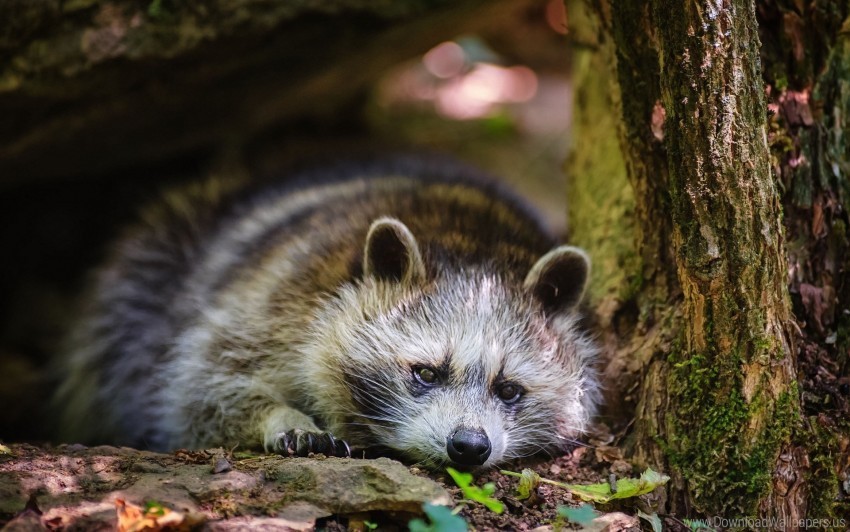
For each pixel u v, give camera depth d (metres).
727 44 6.37
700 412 7.03
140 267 11.36
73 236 13.98
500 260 8.63
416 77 18.11
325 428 8.35
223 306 9.01
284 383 8.45
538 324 8.23
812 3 7.64
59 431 11.55
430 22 11.30
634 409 7.99
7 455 6.82
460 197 9.88
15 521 5.70
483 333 7.91
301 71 11.46
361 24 10.65
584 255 8.24
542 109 17.83
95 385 11.36
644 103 7.44
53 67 9.01
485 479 7.29
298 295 8.57
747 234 6.54
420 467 7.58
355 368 8.05
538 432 8.16
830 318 7.42
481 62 18.52
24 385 12.10
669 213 7.76
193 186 12.14
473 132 16.66
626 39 7.32
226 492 6.34
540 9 18.64
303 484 6.48
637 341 8.14
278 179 11.72
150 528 5.76
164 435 9.38
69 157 11.64
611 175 9.46
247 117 12.98
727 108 6.41
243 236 10.18
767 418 6.79
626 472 7.47
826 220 7.54
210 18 9.42
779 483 6.78
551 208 14.80
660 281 8.05
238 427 8.43
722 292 6.69
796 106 7.63
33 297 13.51
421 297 8.11
